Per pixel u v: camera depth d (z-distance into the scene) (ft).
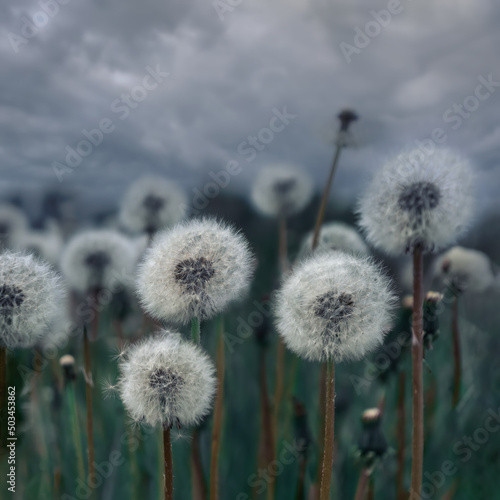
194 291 0.66
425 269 1.14
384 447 0.77
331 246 0.94
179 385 0.58
